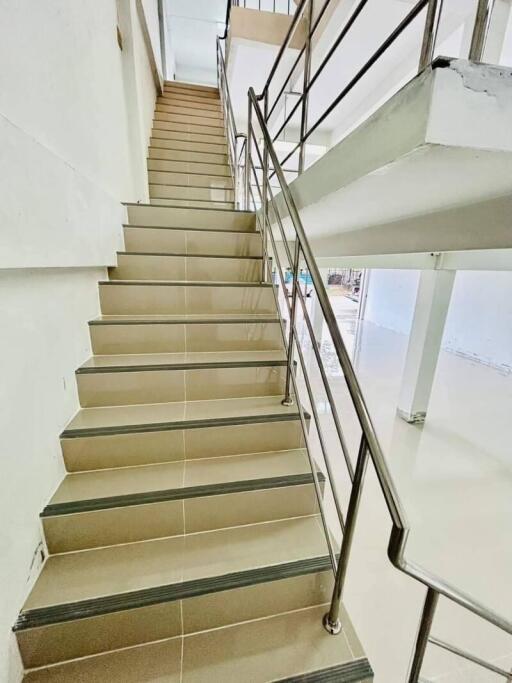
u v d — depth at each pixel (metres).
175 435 1.30
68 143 1.33
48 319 1.12
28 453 0.96
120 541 1.11
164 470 1.26
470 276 5.49
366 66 1.09
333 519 2.19
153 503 1.11
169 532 1.15
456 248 1.25
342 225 1.95
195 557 1.08
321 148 5.81
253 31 3.55
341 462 2.86
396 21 3.11
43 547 1.02
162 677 0.89
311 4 1.56
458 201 1.16
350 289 13.79
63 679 0.88
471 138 0.61
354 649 0.97
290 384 1.54
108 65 1.96
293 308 1.42
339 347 0.92
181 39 6.26
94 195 1.51
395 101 0.71
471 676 1.37
